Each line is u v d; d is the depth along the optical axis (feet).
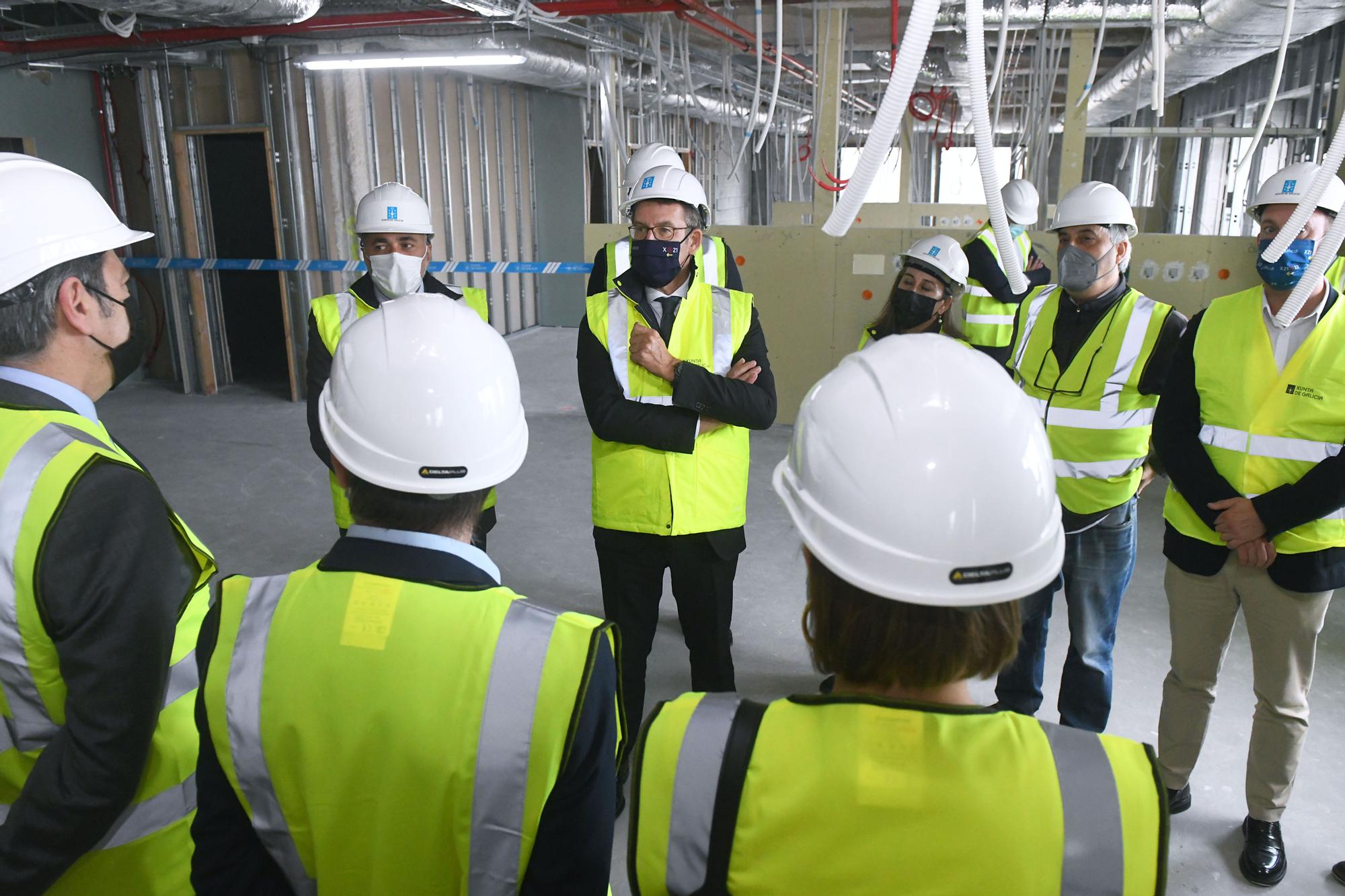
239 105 20.48
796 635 9.65
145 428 18.28
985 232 12.50
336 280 21.07
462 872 2.68
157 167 21.18
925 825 2.10
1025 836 2.06
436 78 25.08
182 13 13.74
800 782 2.16
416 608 2.66
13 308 3.08
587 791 2.66
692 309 6.59
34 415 3.03
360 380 2.84
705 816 2.22
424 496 2.77
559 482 14.80
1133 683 8.65
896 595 2.16
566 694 2.59
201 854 2.76
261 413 19.61
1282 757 6.01
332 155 20.67
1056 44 20.30
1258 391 5.72
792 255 17.49
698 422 6.31
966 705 2.25
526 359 25.86
